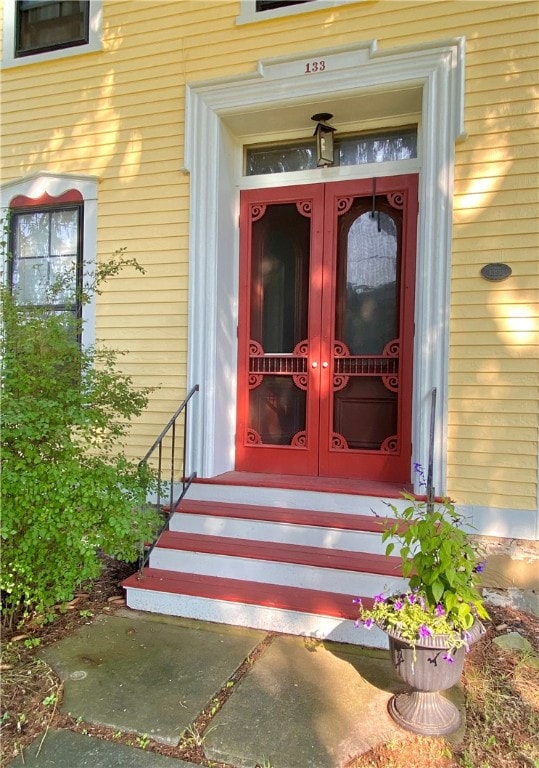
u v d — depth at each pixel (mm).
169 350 4320
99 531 2967
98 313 4496
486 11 3523
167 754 2090
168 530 3793
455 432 3570
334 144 4254
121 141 4473
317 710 2324
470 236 3551
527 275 3453
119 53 4469
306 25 3908
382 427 4055
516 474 3463
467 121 3555
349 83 3783
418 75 3635
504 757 2047
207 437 4113
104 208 4520
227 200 4320
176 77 4285
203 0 4199
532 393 3439
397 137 4129
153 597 3301
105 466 3084
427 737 2143
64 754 2092
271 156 4465
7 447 2875
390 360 4023
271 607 3043
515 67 3473
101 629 3090
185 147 4195
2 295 3199
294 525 3527
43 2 4848
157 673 2621
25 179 4746
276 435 4320
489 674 2637
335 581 3195
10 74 4863
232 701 2391
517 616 3326
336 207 4164
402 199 4000
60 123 4684
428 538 2252
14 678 2568
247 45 4066
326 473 4141
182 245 4293
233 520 3652
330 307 4152
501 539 3479
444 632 2102
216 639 2969
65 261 4688
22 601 3279
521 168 3467
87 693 2457
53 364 3072
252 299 4395
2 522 2744
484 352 3523
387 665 2703
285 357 4281
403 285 3969
